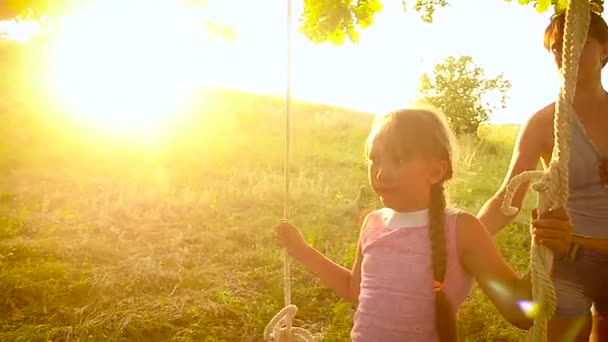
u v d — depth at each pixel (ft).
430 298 7.07
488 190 38.09
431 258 7.11
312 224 31.24
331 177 45.21
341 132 74.38
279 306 20.63
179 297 20.94
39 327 18.21
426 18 12.84
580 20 6.70
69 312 19.40
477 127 60.49
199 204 35.45
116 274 22.77
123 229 30.32
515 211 6.92
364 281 7.64
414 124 7.27
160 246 27.22
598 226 8.98
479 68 59.88
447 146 7.39
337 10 13.00
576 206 9.08
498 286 6.96
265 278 23.15
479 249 7.04
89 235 28.14
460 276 7.10
